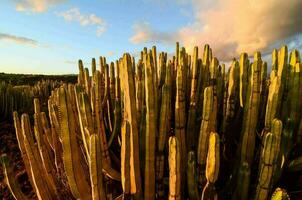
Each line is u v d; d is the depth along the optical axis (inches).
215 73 118.4
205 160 85.6
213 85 115.5
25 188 170.7
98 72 109.5
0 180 183.9
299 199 94.2
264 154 72.6
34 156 104.2
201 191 87.9
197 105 115.6
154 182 88.0
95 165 78.4
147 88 82.4
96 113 105.7
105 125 140.9
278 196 62.9
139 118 102.0
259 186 75.0
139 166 89.5
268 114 90.5
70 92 127.0
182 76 90.1
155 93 86.6
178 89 90.0
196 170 96.3
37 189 105.5
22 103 405.7
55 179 117.3
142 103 101.9
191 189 83.6
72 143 86.8
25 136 103.3
